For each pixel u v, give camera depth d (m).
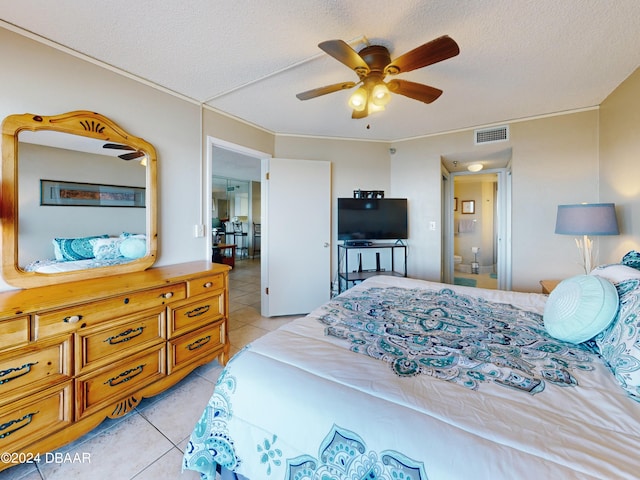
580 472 0.59
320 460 0.82
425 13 1.48
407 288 2.06
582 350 1.11
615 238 2.38
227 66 1.99
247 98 2.50
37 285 1.57
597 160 2.70
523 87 2.31
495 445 0.67
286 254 3.42
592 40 1.70
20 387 1.25
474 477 0.62
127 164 2.05
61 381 1.37
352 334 1.28
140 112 2.13
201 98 2.49
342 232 3.56
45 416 1.33
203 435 1.07
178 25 1.57
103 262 1.90
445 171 4.15
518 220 3.07
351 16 1.50
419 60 1.47
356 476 0.76
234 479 1.07
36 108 1.64
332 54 1.44
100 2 1.39
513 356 1.07
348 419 0.81
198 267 2.24
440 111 2.81
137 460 1.41
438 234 3.57
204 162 2.63
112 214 1.95
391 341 1.21
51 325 1.34
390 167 3.87
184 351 1.96
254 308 3.77
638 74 2.02
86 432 1.46
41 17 1.49
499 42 1.72
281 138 3.49
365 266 3.92
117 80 1.99
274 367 1.03
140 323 1.70
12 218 1.50
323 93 1.84
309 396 0.89
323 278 3.58
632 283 1.10
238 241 7.62
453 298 1.79
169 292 1.85
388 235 3.63
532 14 1.48
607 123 2.51
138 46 1.76
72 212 1.76
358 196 3.64
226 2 1.40
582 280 1.24
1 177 1.47
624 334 0.94
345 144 3.73
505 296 1.84
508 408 0.78
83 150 1.83
